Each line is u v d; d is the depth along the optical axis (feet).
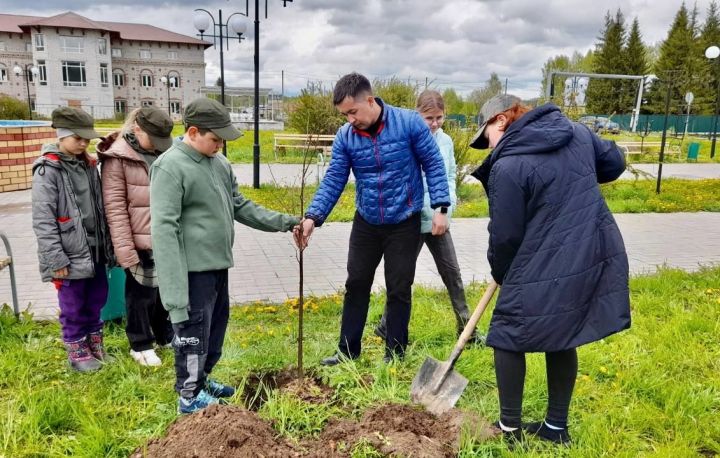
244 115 130.82
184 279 9.12
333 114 65.26
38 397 10.23
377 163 11.02
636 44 188.03
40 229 11.09
